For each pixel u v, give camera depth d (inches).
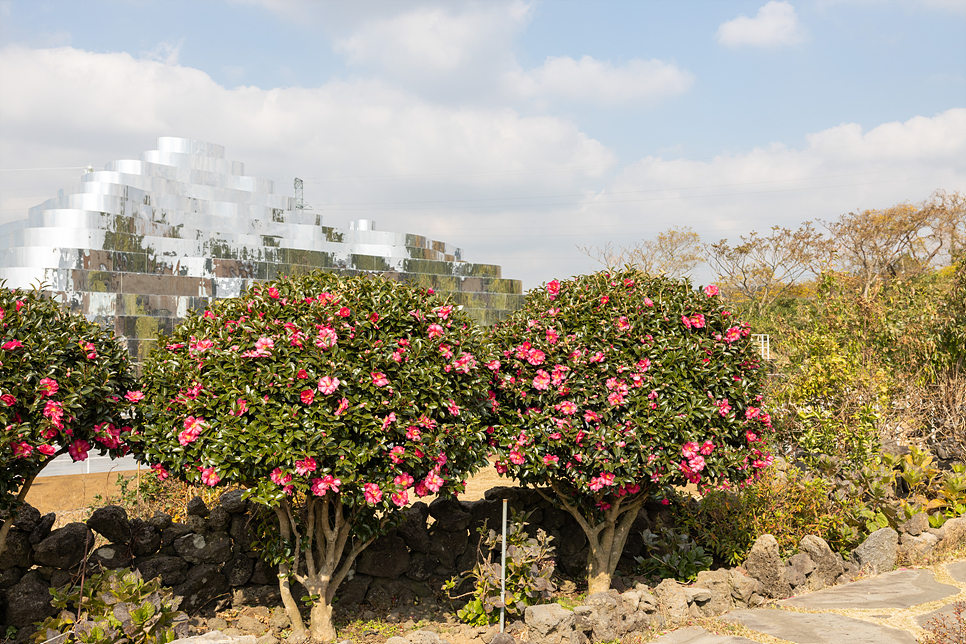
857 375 378.6
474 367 192.7
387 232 1059.9
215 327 186.1
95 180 887.7
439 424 181.6
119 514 202.7
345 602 225.1
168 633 167.2
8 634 179.8
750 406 225.9
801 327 498.6
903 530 284.5
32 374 158.4
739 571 248.8
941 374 419.8
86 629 160.7
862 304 460.4
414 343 183.2
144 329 613.9
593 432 205.6
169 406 176.9
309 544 197.3
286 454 161.5
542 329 225.5
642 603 207.9
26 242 687.1
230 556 219.8
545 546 221.1
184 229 843.4
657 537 267.3
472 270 1014.4
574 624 189.2
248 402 167.6
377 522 205.3
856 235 1327.5
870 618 212.7
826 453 329.4
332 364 169.5
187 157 1016.9
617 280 237.5
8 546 186.2
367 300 189.2
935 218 1295.5
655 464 205.6
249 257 822.5
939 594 233.1
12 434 151.6
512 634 197.0
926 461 328.2
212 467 165.8
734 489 275.6
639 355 213.9
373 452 168.9
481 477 426.0
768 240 1322.6
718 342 224.1
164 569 206.2
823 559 250.7
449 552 241.6
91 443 177.8
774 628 204.7
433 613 223.6
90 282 614.2
